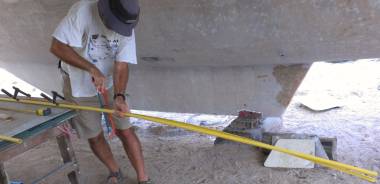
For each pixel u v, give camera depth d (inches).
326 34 126.9
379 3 111.0
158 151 163.3
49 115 99.4
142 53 170.9
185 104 189.8
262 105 173.9
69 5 156.1
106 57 112.9
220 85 176.2
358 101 211.5
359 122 182.4
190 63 170.1
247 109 176.9
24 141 87.7
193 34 145.5
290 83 163.3
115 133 120.3
